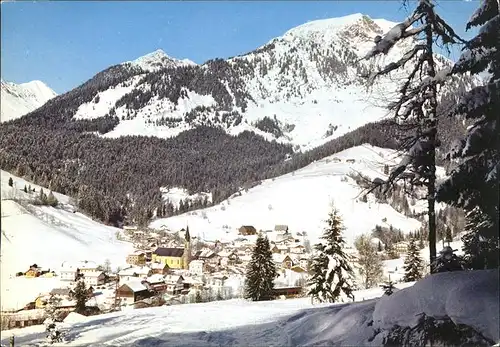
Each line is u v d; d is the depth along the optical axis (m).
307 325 11.40
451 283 7.30
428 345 7.08
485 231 8.98
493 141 8.46
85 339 13.00
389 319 7.80
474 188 8.94
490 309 6.32
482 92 8.28
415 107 11.05
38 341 13.32
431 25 10.78
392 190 11.30
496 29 8.49
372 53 11.19
